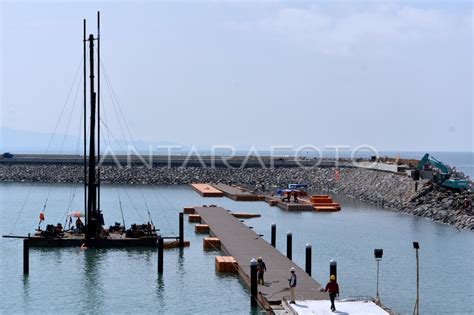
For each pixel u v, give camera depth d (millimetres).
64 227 88000
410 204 113938
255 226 95000
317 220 102500
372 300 47906
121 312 50469
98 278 60562
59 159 185125
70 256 69562
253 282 50375
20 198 135000
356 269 64375
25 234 87062
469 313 49781
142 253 71375
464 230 91125
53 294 55469
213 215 97500
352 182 158250
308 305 45781
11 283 58969
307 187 167500
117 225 80188
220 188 154125
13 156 194250
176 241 75875
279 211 115500
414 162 152625
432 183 117375
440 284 58469
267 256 64500
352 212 114250
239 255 64938
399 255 71812
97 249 72750
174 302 52781
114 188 160000
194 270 63500
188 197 140375
